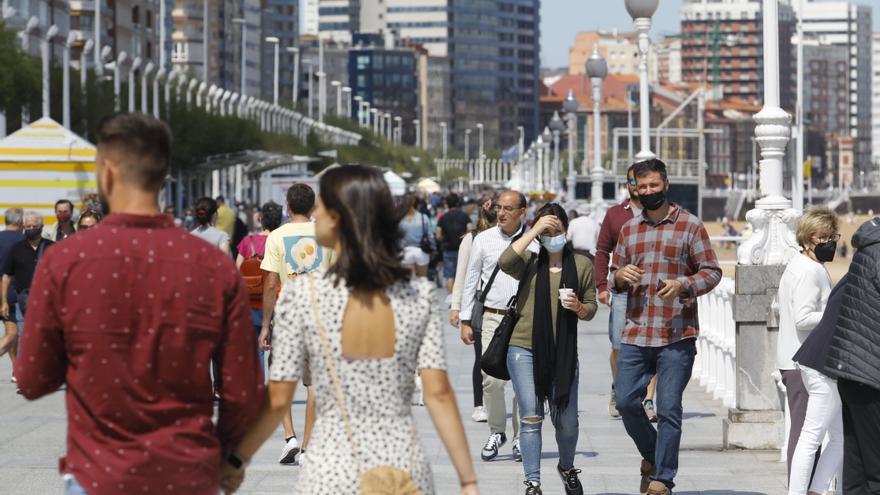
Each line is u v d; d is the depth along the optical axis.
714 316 35.06
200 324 10.48
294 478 22.62
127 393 10.35
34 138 56.38
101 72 131.62
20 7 176.88
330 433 10.97
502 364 20.62
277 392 11.13
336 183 11.15
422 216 51.62
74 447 10.44
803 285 19.47
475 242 24.81
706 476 23.17
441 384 11.12
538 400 20.48
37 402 32.97
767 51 26.16
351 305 11.02
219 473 10.70
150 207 10.73
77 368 10.39
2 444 26.42
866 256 16.83
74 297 10.34
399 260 11.13
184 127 141.00
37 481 22.14
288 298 11.19
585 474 23.70
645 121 53.69
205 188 158.50
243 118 172.00
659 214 20.06
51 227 56.16
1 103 107.62
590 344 49.91
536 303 20.38
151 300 10.40
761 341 25.89
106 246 10.41
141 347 10.38
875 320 16.69
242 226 59.28
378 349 11.00
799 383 19.64
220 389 10.73
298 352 11.14
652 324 19.86
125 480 10.29
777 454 25.48
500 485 22.50
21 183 56.44
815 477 19.22
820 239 19.56
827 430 19.12
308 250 24.08
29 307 10.46
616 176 115.31
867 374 16.62
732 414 26.14
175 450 10.38
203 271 10.52
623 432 29.08
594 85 80.88
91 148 56.44
